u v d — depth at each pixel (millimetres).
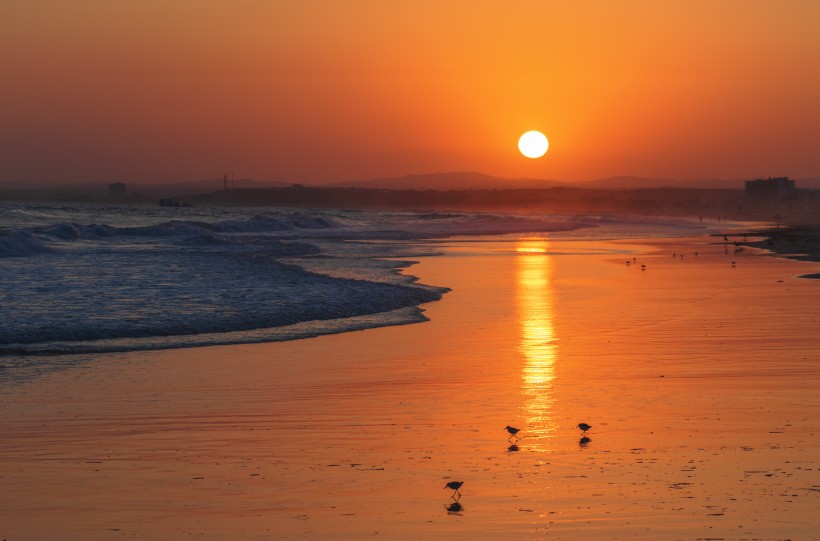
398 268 60938
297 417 17297
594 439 15109
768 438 15016
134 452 14539
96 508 11531
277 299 38312
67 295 38469
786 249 92750
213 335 29547
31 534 10555
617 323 32750
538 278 53688
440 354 25750
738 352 25562
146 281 44875
